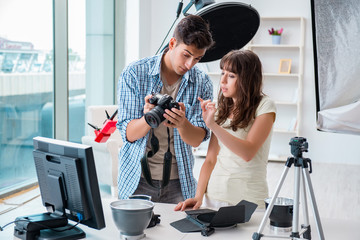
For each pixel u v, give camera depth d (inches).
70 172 58.9
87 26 218.2
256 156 80.6
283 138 263.1
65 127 189.2
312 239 61.1
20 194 168.9
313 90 255.0
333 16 65.9
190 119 82.8
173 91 82.3
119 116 80.2
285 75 253.0
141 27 255.3
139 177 78.9
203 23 72.6
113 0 244.8
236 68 79.0
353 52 65.9
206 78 85.0
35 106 176.6
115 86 249.6
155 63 80.0
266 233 62.6
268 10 257.9
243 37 91.7
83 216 59.1
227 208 62.3
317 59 67.7
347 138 253.3
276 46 250.5
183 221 66.2
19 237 61.5
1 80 159.9
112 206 59.4
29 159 176.1
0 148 161.6
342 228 65.4
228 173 81.1
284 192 185.3
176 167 82.0
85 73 218.2
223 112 84.4
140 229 59.4
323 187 198.4
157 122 68.7
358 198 181.8
